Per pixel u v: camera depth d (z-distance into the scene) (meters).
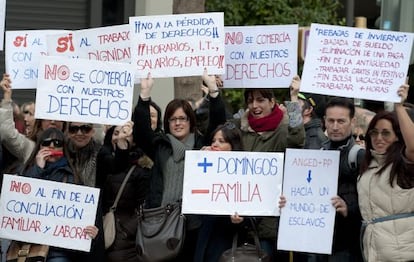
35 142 10.12
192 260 9.59
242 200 9.20
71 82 9.60
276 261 9.69
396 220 8.70
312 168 9.12
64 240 9.38
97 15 16.09
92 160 9.80
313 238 9.11
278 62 9.98
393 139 8.77
